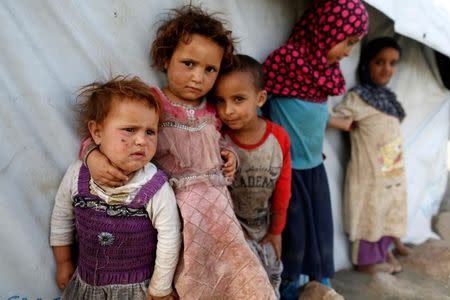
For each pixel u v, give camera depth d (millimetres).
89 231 1052
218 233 1130
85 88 1137
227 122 1254
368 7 1875
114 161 999
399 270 2160
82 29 1118
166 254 1076
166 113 1122
